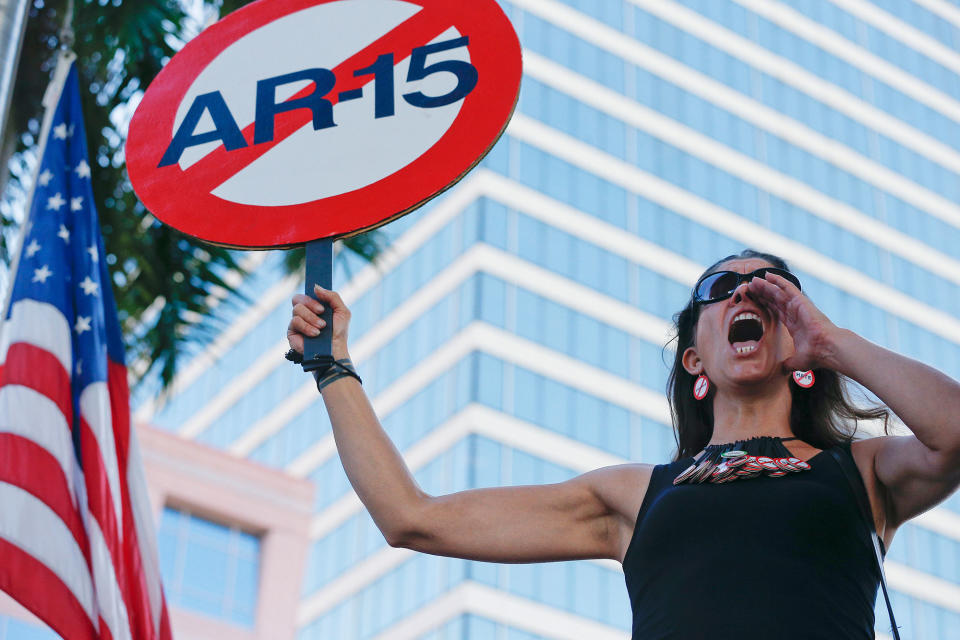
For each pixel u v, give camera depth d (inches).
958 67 2105.1
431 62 159.8
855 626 117.6
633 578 125.6
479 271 1595.7
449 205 1683.1
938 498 124.4
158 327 370.3
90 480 239.3
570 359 1594.5
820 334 127.7
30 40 322.0
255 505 1155.3
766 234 1790.1
